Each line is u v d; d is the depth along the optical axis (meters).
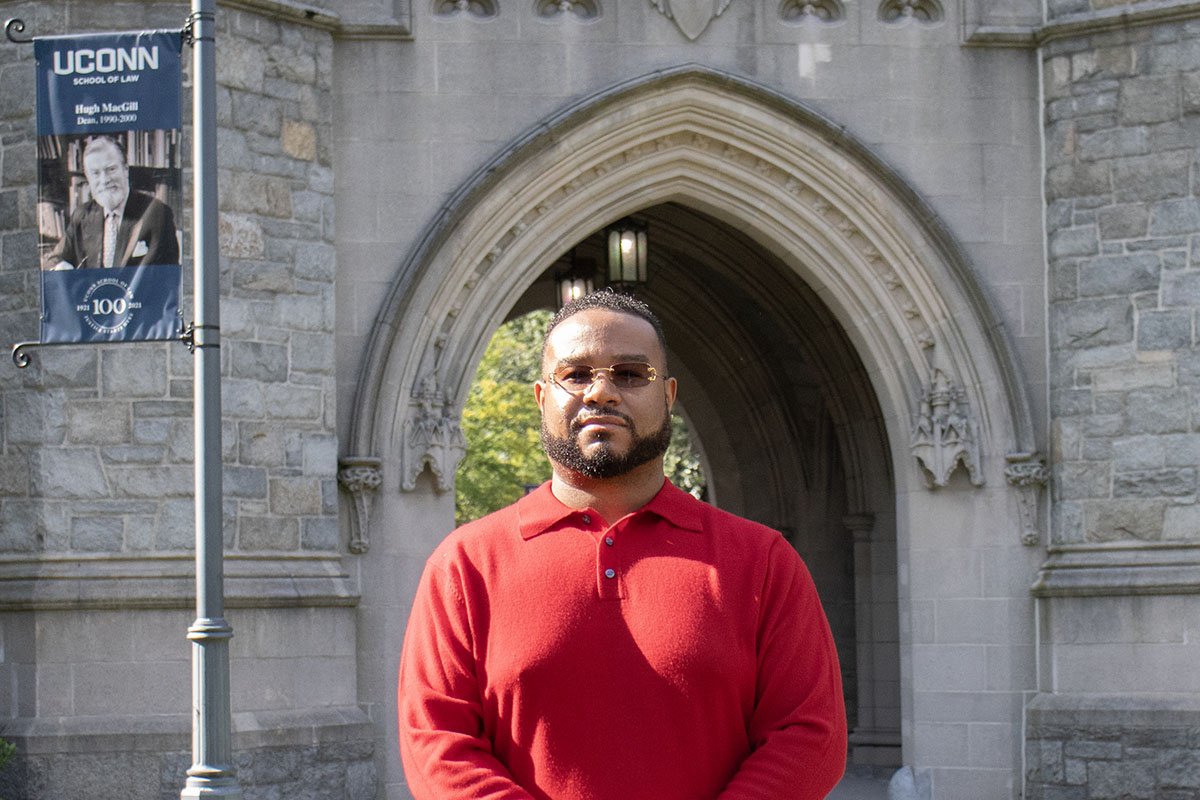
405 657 3.01
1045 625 11.37
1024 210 11.80
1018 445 11.57
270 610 10.09
